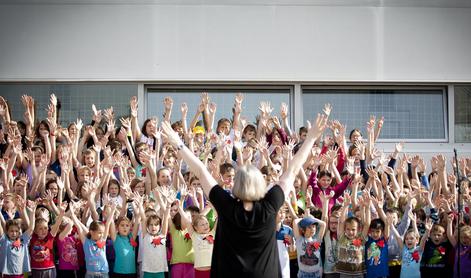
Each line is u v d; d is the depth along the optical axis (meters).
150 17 10.34
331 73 10.45
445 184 8.64
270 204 4.08
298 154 4.33
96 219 7.84
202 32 10.37
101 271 7.39
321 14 10.48
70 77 10.27
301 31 10.44
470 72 10.62
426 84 10.70
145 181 8.56
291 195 7.95
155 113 10.48
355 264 7.53
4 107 9.62
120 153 8.45
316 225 7.61
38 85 10.36
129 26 10.34
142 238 7.56
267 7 10.42
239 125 9.67
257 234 4.03
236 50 10.38
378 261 7.56
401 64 10.55
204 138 9.61
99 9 10.34
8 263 7.36
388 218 7.73
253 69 10.37
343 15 10.49
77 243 7.64
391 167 9.30
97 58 10.30
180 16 10.37
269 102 10.54
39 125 9.46
